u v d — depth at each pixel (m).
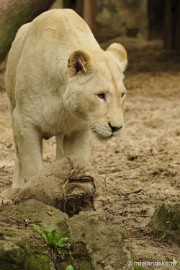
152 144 18.11
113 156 16.97
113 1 41.25
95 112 10.91
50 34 11.67
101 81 10.90
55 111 11.52
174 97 25.53
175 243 10.19
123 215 11.88
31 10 16.17
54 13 11.89
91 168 10.63
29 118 11.73
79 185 10.47
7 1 16.03
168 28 35.72
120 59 11.53
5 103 23.67
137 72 30.67
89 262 8.63
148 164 16.06
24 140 11.80
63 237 8.93
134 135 19.25
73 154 12.02
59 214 9.66
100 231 8.94
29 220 9.44
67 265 8.62
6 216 9.54
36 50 11.71
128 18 41.03
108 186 14.10
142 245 10.05
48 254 8.67
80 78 10.99
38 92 11.60
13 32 16.12
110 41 38.00
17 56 12.47
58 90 11.42
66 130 11.80
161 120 21.20
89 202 10.52
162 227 10.47
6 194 10.91
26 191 10.52
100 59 11.09
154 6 40.75
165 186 14.31
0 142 18.36
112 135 10.88
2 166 16.11
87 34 11.80
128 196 13.38
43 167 11.84
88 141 12.02
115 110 10.88
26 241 8.44
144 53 35.22
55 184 10.47
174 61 33.22
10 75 12.69
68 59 11.01
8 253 8.16
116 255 8.66
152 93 26.33
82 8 30.16
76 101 11.01
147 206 12.57
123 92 11.09
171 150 17.34
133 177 15.05
